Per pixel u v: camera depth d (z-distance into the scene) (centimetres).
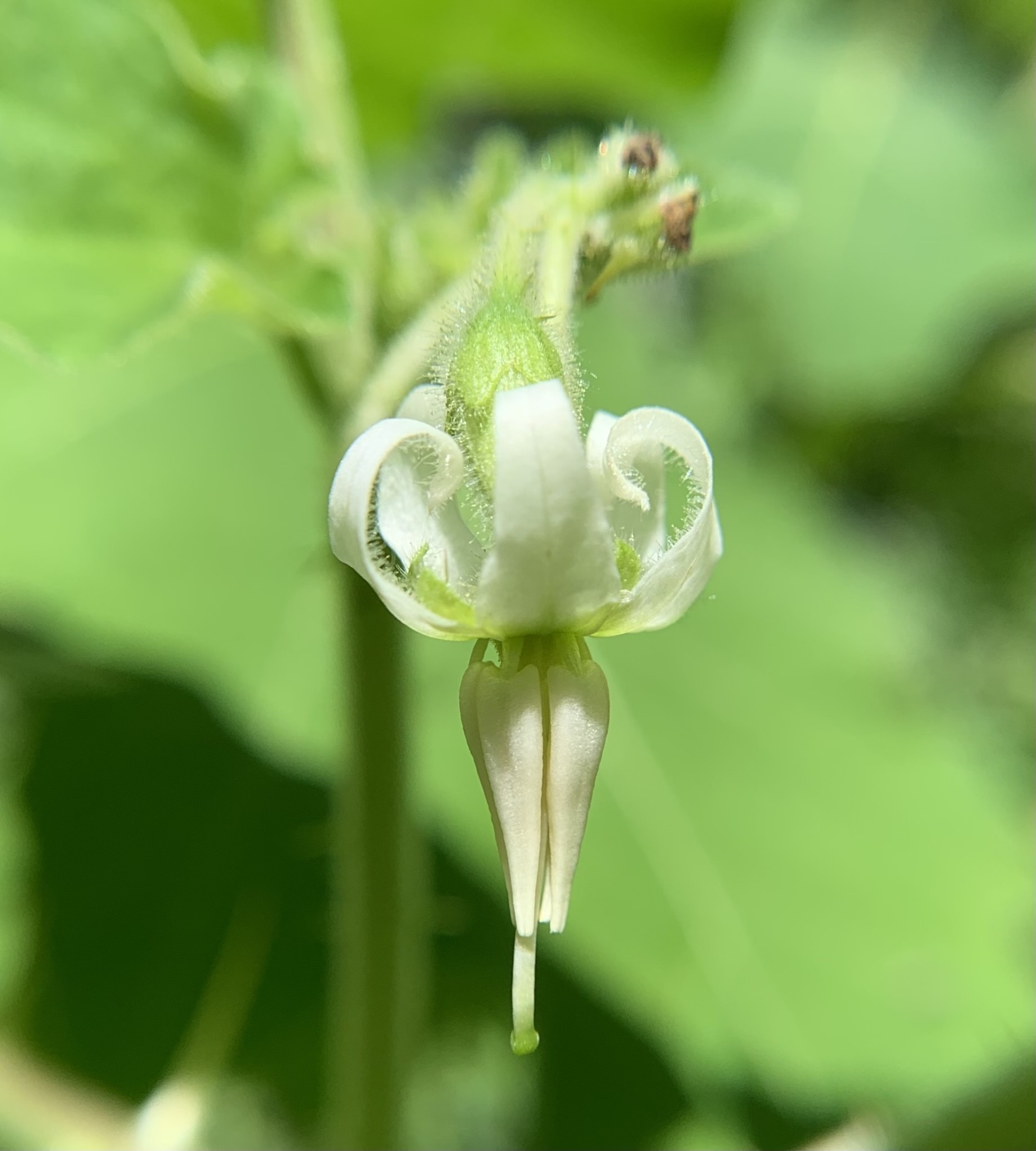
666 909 14
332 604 12
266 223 11
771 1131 14
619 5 16
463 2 16
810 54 26
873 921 14
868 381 24
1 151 11
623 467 9
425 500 9
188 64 11
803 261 24
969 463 26
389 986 11
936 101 26
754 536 18
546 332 9
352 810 11
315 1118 15
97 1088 14
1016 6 27
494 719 9
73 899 15
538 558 9
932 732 16
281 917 15
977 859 15
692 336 24
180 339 16
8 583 14
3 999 14
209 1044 14
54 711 15
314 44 11
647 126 22
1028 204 25
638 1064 15
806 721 16
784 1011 14
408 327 11
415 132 17
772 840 15
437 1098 15
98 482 15
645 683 16
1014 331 26
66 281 10
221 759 15
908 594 23
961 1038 14
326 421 11
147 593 15
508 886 9
